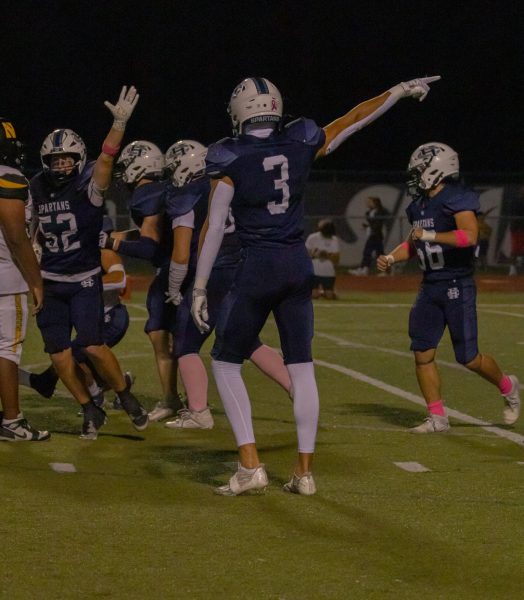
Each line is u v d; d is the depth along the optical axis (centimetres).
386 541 962
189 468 1244
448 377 1984
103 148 1298
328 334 2705
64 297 1356
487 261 5181
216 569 884
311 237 3909
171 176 1449
